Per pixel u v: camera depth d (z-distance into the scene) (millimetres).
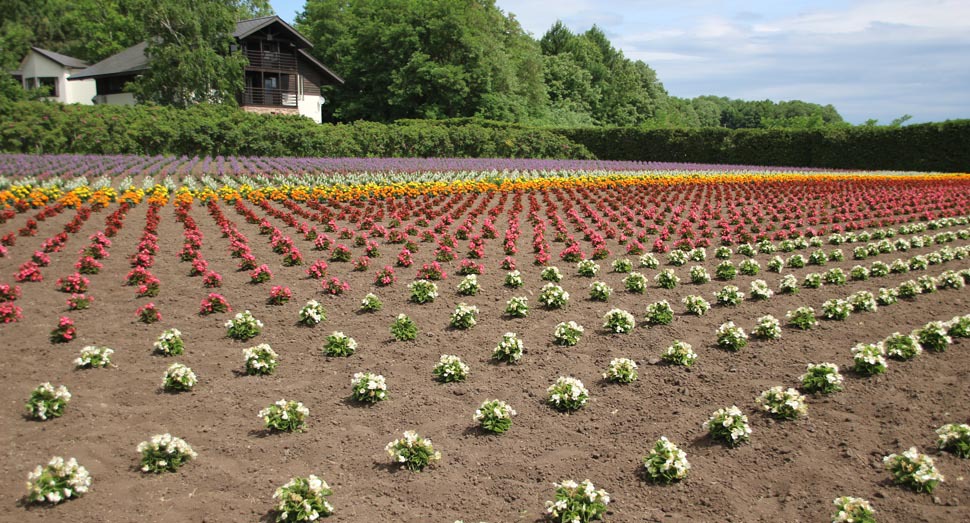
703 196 20672
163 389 6383
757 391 6250
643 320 8477
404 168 26703
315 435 5570
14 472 4895
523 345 7637
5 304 8125
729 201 19500
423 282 9383
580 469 5047
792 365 6867
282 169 25234
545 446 5402
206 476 4938
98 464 5051
